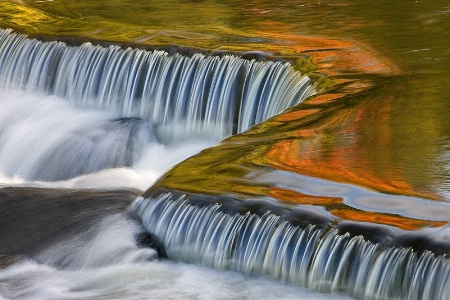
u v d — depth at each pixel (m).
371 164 11.47
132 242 11.48
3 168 17.28
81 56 18.27
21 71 19.17
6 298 11.06
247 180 11.20
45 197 13.58
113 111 17.73
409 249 9.41
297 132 12.69
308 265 10.01
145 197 11.77
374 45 16.98
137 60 17.44
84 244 11.98
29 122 17.97
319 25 18.86
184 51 16.94
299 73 15.34
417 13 19.47
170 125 16.95
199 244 10.83
